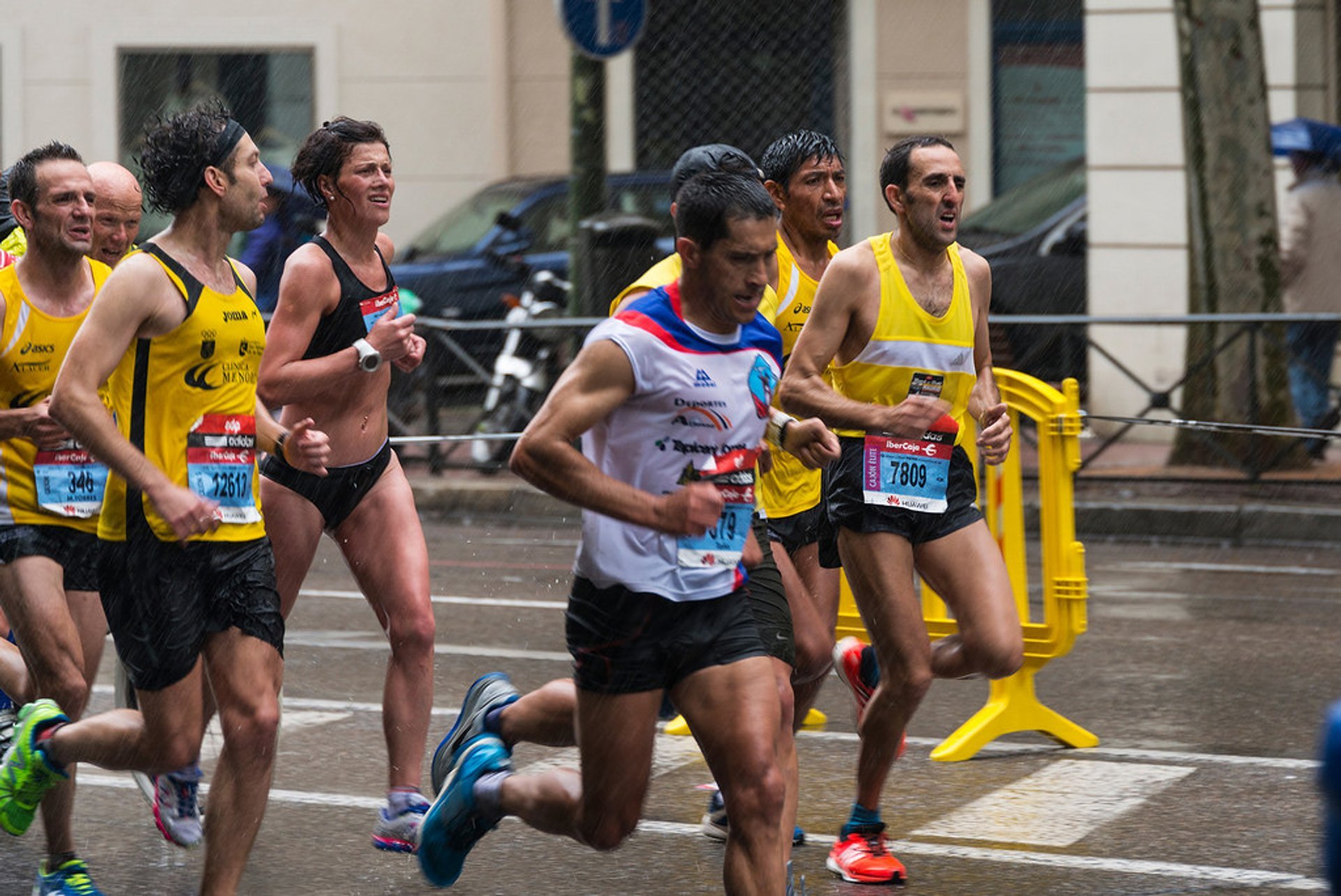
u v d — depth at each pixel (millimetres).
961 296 14633
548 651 24438
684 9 57156
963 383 14719
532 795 12375
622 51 38000
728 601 11586
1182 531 35219
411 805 15484
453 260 50469
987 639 14398
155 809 15312
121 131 62000
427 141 60812
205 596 12688
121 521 12633
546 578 31094
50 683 14547
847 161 56625
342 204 15680
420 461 41531
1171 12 45844
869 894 14305
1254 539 34781
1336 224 41625
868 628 14648
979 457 32375
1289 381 37500
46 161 14648
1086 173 47562
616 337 11117
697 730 11531
